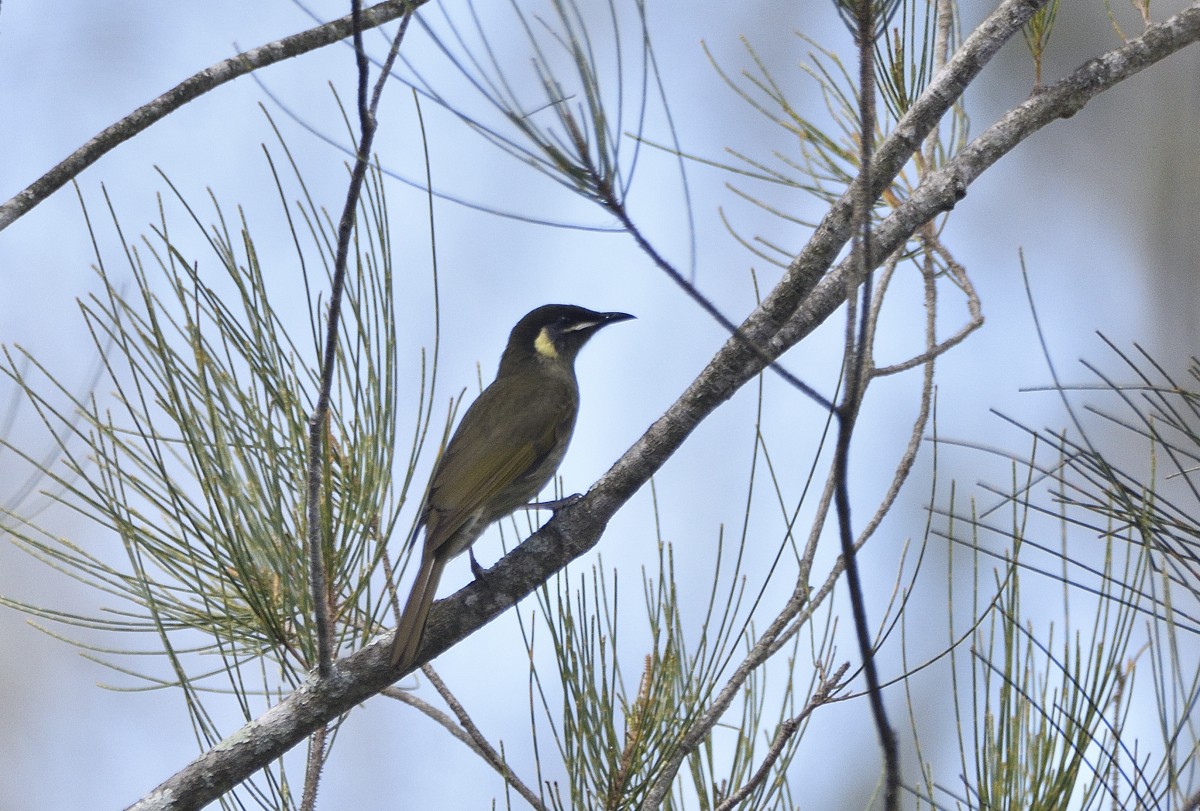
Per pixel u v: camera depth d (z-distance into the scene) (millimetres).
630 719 7281
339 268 6473
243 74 9406
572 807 7055
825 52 9953
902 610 6734
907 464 8406
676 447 8883
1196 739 5828
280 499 7387
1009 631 6367
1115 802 6016
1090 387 7164
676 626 7336
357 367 7637
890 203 9867
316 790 7754
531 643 7070
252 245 7348
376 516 7773
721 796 7309
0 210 8742
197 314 7051
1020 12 8484
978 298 9117
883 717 5441
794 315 8781
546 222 6309
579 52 5816
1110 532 6238
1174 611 6422
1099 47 21750
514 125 5906
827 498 8117
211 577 7844
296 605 7898
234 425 7305
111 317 6891
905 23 9539
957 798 6344
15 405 8703
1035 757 6324
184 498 7480
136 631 7684
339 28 9578
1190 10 9109
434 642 8625
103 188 6770
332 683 7805
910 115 8523
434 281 7500
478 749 7984
